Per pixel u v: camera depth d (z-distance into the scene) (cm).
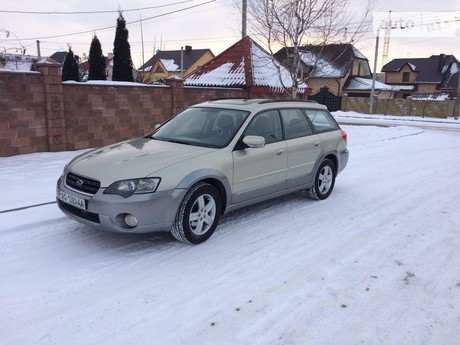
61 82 909
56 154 898
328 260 420
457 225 537
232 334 296
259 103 549
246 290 357
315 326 309
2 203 553
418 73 5688
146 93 1114
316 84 4428
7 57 3219
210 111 554
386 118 3027
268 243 459
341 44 1430
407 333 304
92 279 366
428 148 1286
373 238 484
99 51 2056
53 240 446
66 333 291
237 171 479
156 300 336
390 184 764
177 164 429
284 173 550
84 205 409
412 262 422
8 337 284
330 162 645
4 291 340
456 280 387
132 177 404
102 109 1015
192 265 399
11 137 852
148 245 443
